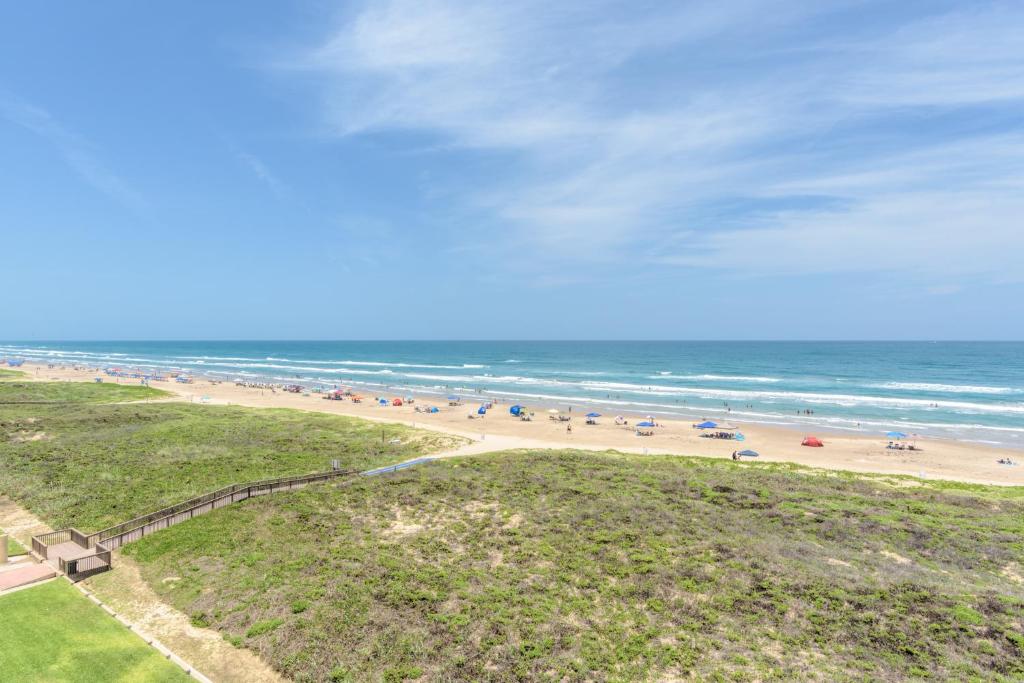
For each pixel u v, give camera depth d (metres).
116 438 50.50
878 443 65.62
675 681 16.11
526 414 83.06
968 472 51.09
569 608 20.11
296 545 25.72
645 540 25.84
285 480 35.38
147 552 25.16
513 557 24.30
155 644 18.16
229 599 21.03
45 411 63.94
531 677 16.33
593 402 103.38
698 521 28.67
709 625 19.03
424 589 21.48
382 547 25.44
